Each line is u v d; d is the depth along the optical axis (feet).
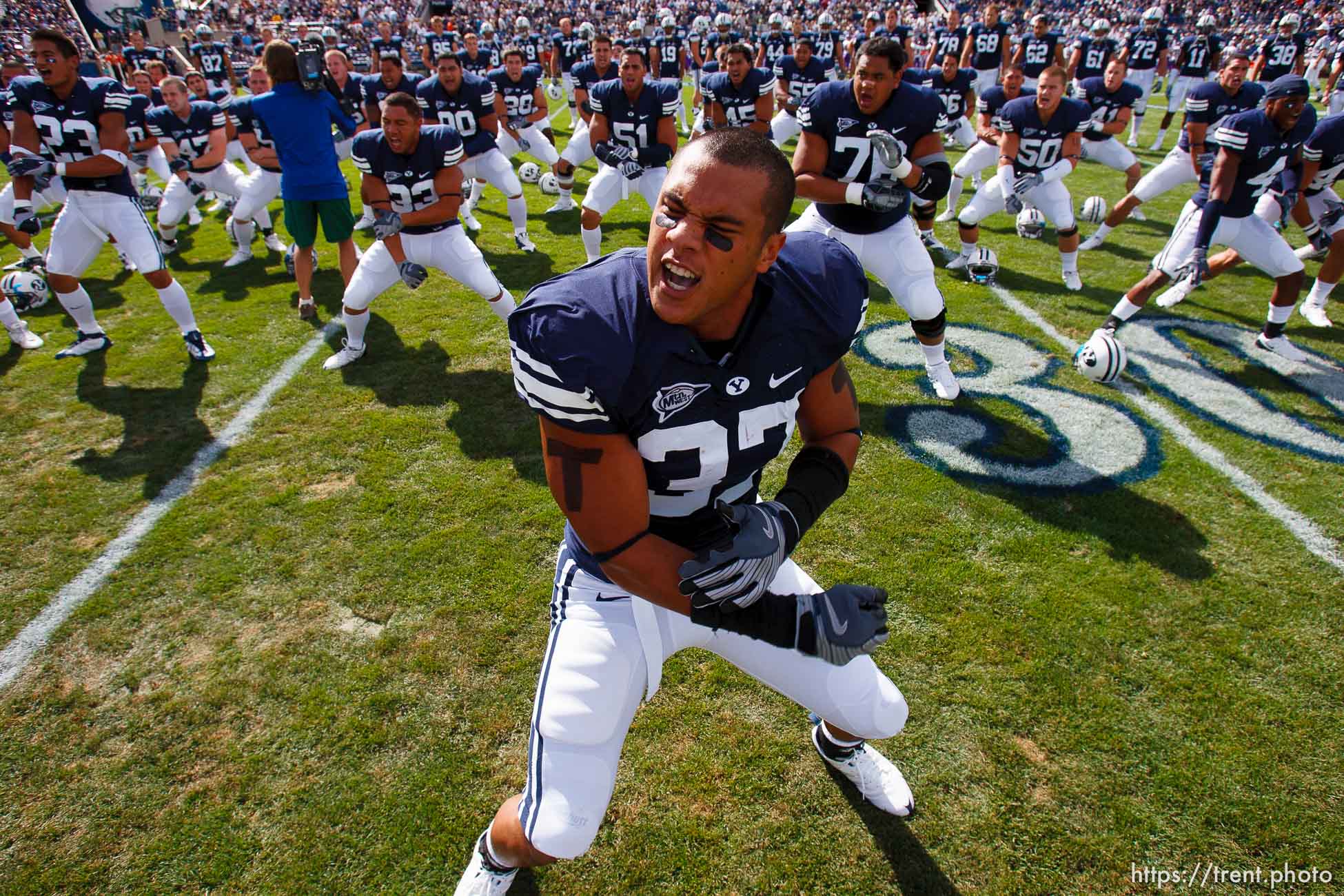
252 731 8.30
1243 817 7.35
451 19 75.10
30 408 14.66
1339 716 8.34
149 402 14.87
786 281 4.93
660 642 5.78
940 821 7.38
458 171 14.90
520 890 6.84
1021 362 16.30
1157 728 8.21
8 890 6.86
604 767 5.57
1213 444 13.25
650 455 4.88
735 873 6.97
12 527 11.41
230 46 74.08
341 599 10.03
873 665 6.18
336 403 14.82
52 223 27.66
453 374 15.87
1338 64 43.93
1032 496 11.89
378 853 7.14
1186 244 15.39
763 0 96.43
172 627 9.62
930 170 13.34
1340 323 17.98
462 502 11.90
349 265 18.29
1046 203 19.40
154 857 7.13
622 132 21.12
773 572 4.60
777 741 8.14
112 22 73.61
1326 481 12.25
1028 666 8.93
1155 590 10.03
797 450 13.53
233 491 12.21
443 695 8.68
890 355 16.74
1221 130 14.29
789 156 37.32
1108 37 39.27
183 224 27.02
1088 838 7.22
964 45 46.26
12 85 14.57
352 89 27.61
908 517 11.44
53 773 7.89
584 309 4.34
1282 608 9.76
